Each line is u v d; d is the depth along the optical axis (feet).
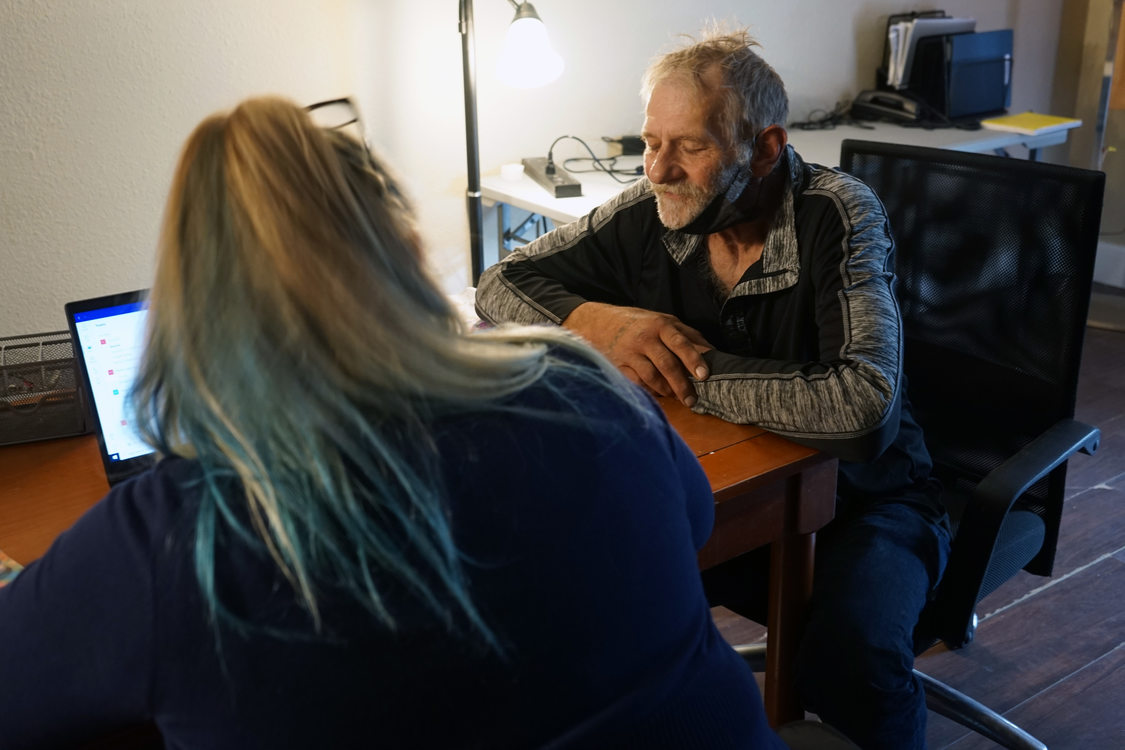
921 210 5.54
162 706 2.02
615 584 2.26
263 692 1.99
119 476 4.20
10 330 7.58
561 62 7.77
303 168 2.11
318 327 2.05
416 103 8.66
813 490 4.55
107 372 4.12
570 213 7.84
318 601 2.00
